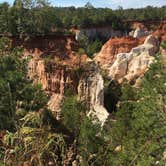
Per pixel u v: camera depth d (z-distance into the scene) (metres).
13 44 67.12
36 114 6.07
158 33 101.81
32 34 70.75
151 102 32.25
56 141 5.86
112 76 80.25
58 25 81.44
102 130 33.12
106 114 54.44
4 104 24.52
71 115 29.98
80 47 69.50
